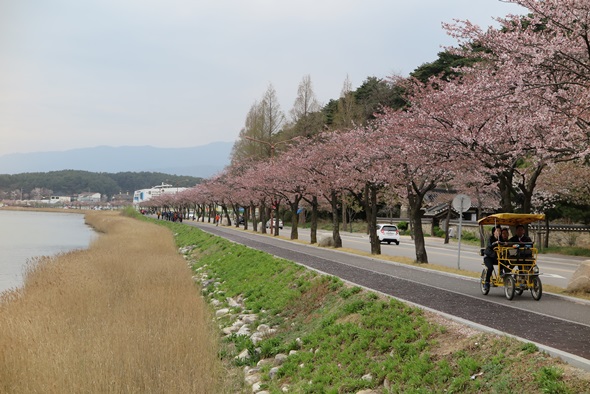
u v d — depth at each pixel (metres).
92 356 11.55
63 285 20.83
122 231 63.47
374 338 11.09
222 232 63.00
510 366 7.95
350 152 33.12
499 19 16.75
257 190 59.47
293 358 12.17
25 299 18.36
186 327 13.94
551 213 45.50
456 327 10.25
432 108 18.53
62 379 10.35
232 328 16.73
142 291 19.19
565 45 14.49
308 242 45.69
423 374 8.82
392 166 25.94
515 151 16.55
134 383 10.42
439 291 15.95
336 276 18.52
